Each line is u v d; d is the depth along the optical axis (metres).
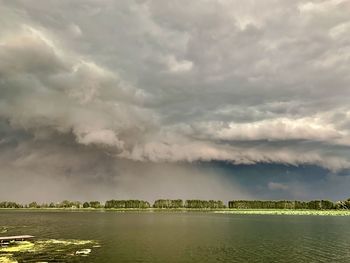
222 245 89.44
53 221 184.12
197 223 172.62
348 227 147.50
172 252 77.56
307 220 198.25
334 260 69.62
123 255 72.56
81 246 83.38
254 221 188.75
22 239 93.75
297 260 69.56
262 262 67.44
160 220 199.00
